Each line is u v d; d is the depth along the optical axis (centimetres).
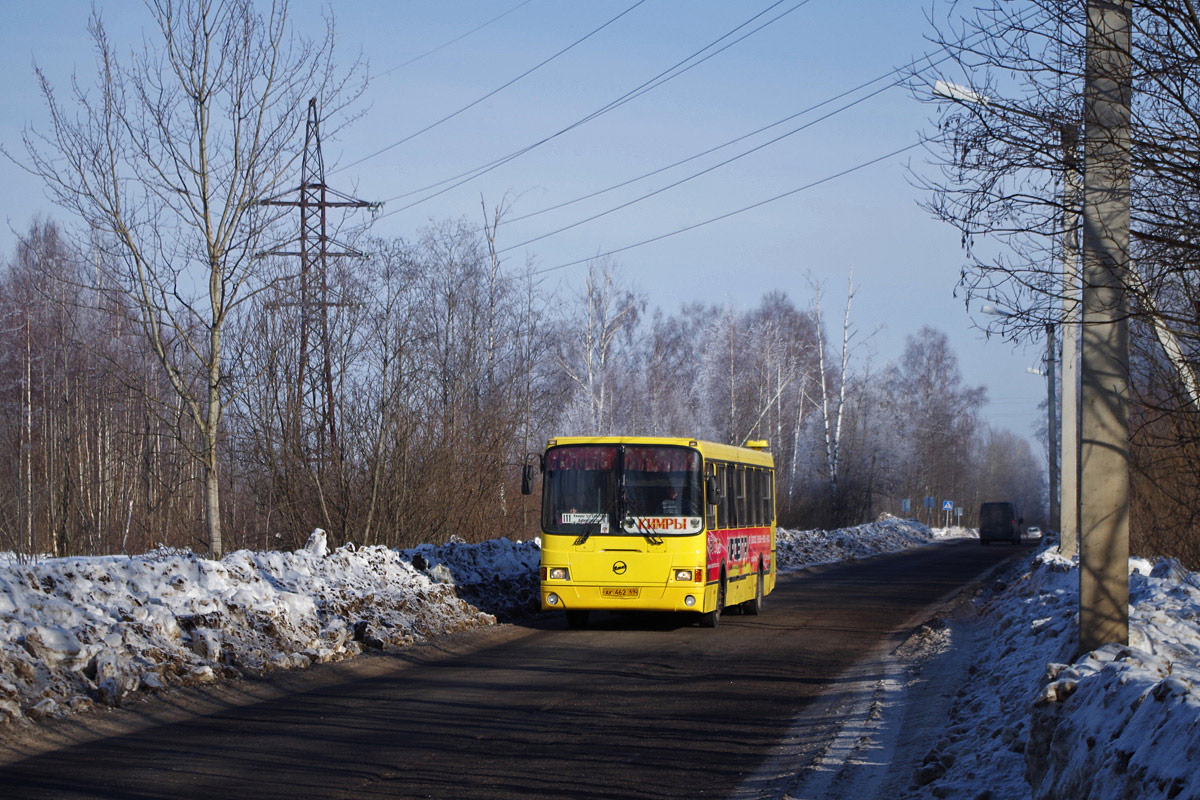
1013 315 789
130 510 2539
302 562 1631
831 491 5900
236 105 1667
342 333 2311
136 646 1123
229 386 1781
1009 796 648
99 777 777
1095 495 793
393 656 1407
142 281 1662
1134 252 756
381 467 2358
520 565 2294
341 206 2702
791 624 1895
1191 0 694
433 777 783
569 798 728
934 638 1611
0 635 1013
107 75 1612
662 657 1441
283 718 1002
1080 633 796
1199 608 1120
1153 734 477
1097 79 727
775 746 900
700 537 1706
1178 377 858
